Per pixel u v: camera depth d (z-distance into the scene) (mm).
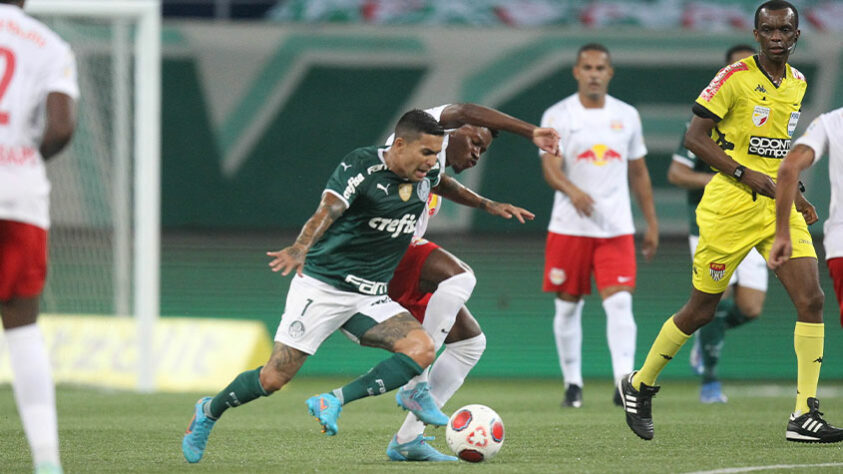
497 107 48594
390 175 17344
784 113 20953
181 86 49062
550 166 30938
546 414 29078
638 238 48844
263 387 17609
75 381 39531
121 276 39844
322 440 22562
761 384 45500
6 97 14000
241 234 49688
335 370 47406
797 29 20719
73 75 14461
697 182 31547
